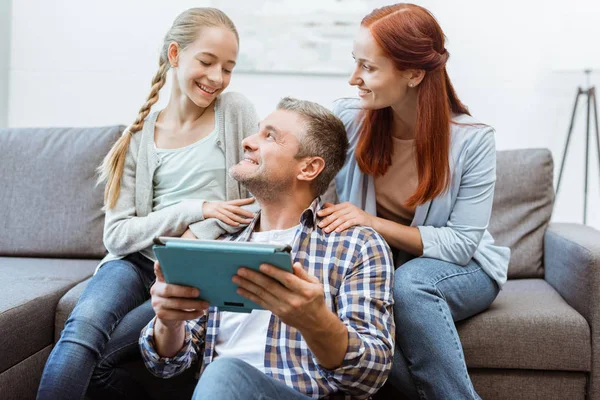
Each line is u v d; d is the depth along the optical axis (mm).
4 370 1881
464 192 1970
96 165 2654
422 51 1822
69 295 2102
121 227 1975
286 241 1647
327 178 1678
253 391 1280
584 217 3051
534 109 3201
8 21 3244
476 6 3170
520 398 1993
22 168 2684
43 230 2627
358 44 1859
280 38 3186
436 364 1724
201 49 1963
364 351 1379
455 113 2035
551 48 3156
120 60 3250
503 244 2516
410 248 1936
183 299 1354
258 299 1283
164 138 2092
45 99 3277
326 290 1546
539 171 2564
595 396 1964
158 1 3215
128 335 1818
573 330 1961
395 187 2014
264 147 1615
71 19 3244
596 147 3205
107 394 1848
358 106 2090
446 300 1856
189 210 1893
